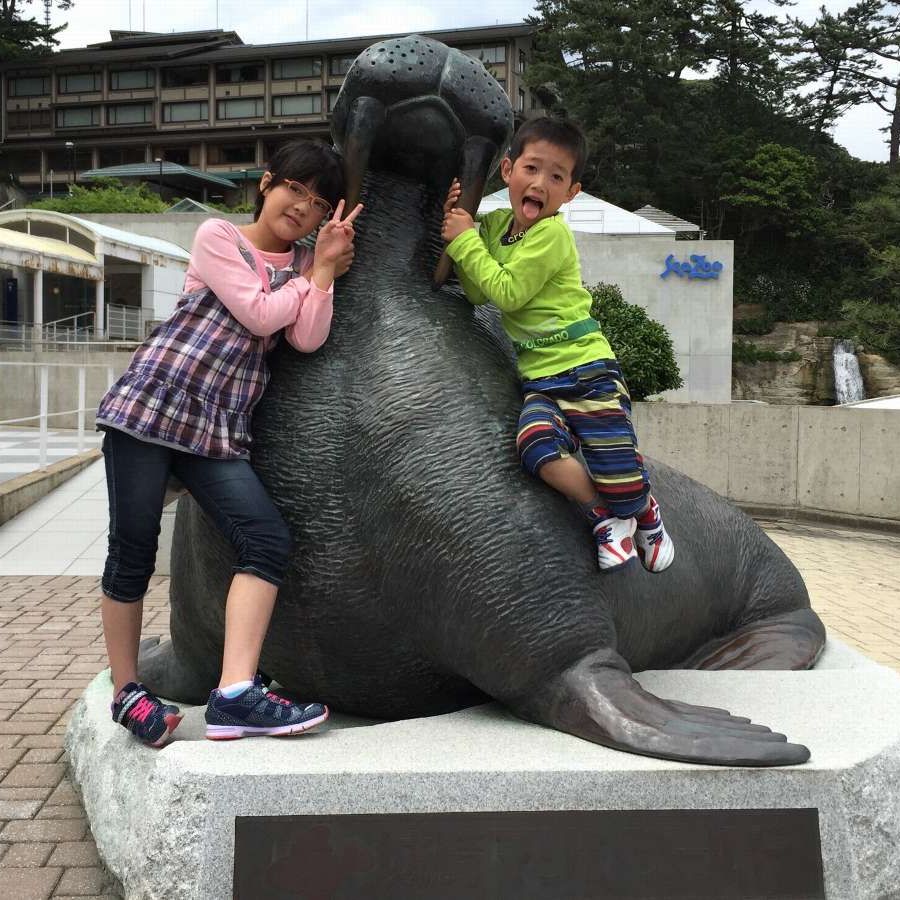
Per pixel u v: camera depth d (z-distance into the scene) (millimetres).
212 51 67688
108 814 2885
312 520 2848
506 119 3045
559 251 2787
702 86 59844
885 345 45312
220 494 2705
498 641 2707
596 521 2816
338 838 2398
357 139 2973
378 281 3064
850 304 46031
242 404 2795
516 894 2406
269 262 2904
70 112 69125
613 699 2641
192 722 2955
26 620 6559
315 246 3029
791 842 2455
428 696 3025
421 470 2754
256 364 2824
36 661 5516
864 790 2502
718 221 54406
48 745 4133
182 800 2418
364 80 2953
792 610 4078
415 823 2408
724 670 3432
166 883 2422
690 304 24750
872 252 47719
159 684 3615
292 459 2871
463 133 3014
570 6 51750
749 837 2451
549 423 2746
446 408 2832
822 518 12367
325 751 2535
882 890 2498
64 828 3324
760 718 2850
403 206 3148
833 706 2957
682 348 24828
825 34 58000
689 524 3779
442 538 2717
